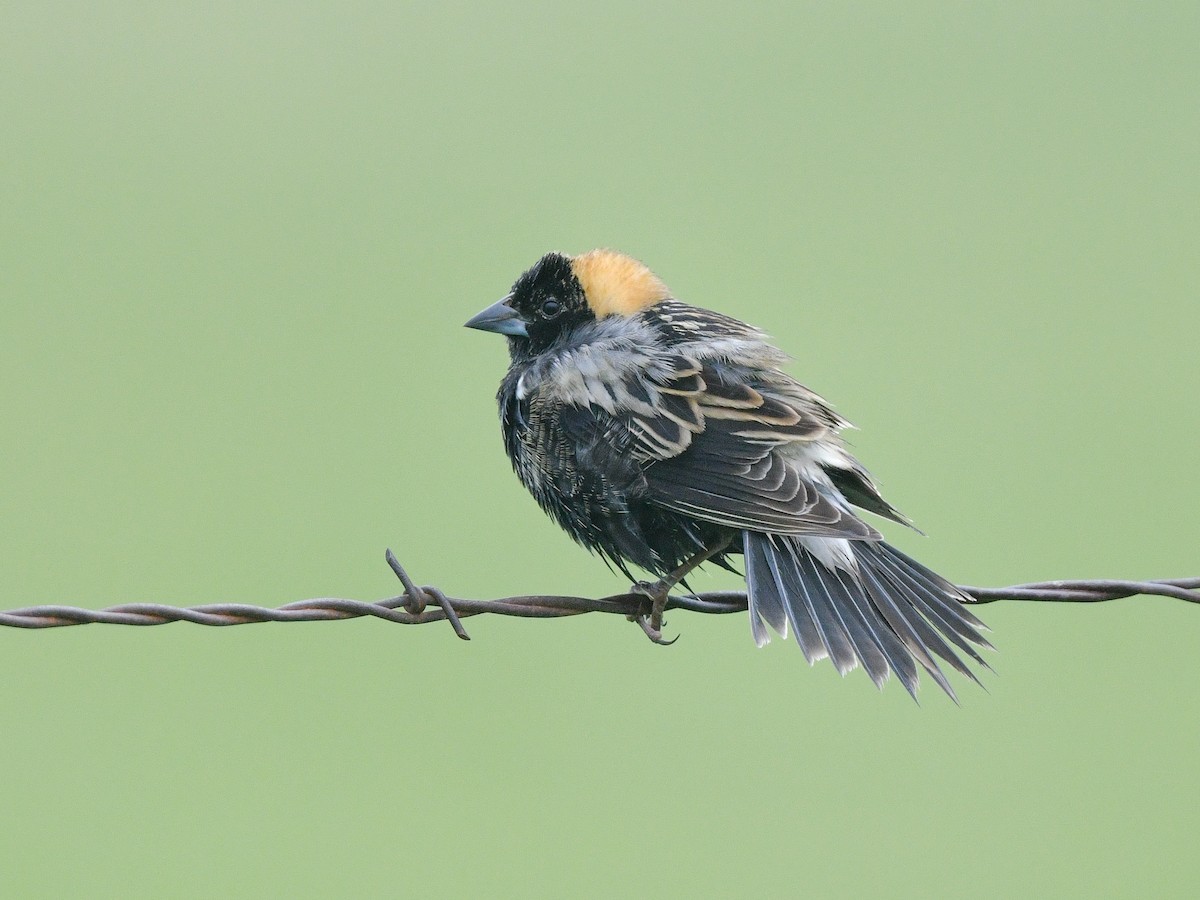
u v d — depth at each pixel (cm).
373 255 1588
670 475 760
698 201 1612
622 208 1606
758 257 1512
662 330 813
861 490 800
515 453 837
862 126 1767
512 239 1580
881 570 739
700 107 1802
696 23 1994
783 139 1723
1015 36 1942
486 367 1465
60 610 652
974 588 735
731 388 774
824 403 802
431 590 695
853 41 1942
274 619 674
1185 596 730
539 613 720
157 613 662
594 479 782
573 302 873
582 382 787
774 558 741
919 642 709
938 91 1822
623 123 1772
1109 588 734
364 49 1933
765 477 746
